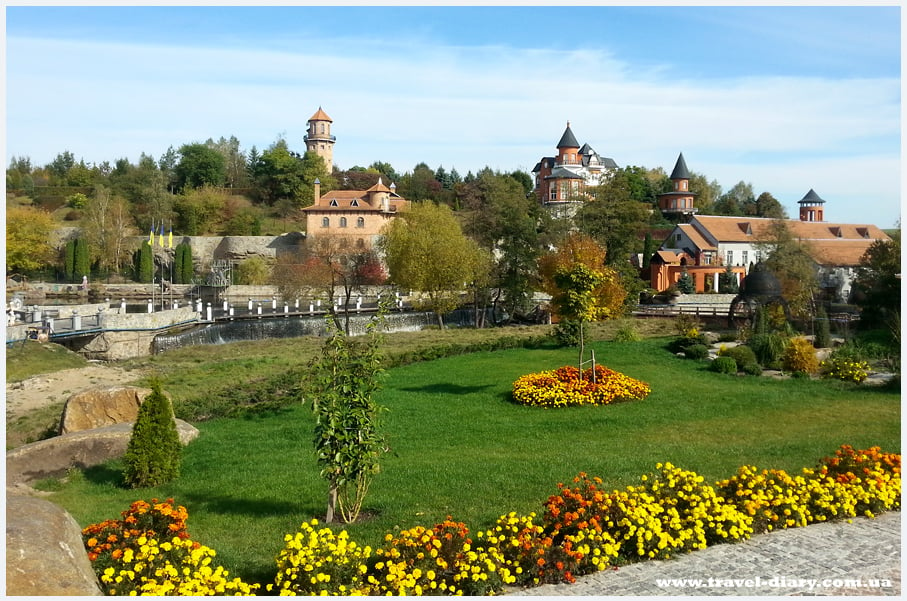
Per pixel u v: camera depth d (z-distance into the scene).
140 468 13.69
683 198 100.50
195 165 112.75
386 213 83.56
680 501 9.70
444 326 50.94
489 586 7.95
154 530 8.66
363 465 10.48
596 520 8.77
